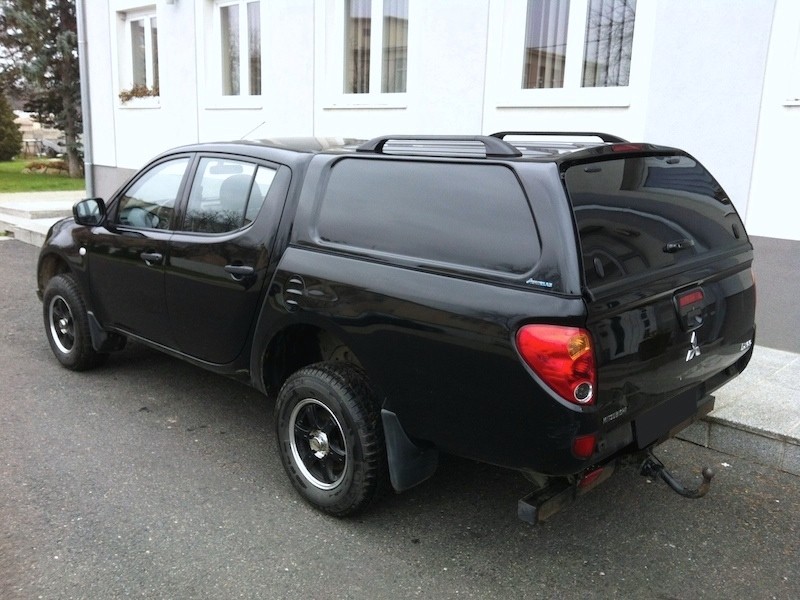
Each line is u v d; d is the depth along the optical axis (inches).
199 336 163.5
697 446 170.2
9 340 247.1
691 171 137.8
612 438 109.1
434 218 120.0
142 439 171.3
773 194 220.2
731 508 143.5
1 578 117.8
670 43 235.5
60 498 143.4
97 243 189.8
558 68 277.9
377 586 117.8
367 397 129.1
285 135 386.3
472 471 158.6
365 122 341.4
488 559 125.6
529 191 107.7
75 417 183.3
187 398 197.0
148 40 486.6
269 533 132.6
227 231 155.2
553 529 135.4
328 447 135.9
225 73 434.9
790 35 209.8
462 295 112.0
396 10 330.6
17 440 169.5
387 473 131.2
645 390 112.7
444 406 116.6
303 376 135.4
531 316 103.3
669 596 116.2
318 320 132.9
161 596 114.2
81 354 207.2
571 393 101.1
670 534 134.0
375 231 128.3
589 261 103.0
